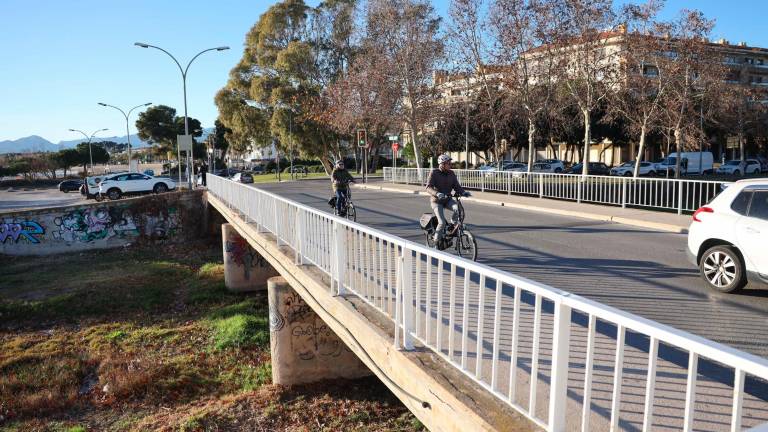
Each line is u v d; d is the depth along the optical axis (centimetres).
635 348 480
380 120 3584
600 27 2578
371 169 6331
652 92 3003
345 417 859
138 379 1080
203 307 1653
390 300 504
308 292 752
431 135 4584
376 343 502
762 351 500
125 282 1945
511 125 4659
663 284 761
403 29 3272
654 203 1670
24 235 2581
